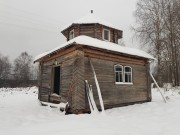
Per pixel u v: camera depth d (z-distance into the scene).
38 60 14.45
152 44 24.95
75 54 10.09
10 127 7.30
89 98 9.87
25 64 69.50
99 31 14.65
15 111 11.09
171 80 32.12
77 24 14.63
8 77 66.50
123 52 11.52
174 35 27.19
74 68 9.98
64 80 11.16
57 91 14.11
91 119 8.09
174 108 10.83
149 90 14.62
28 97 20.42
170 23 26.64
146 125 7.13
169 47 27.06
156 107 11.51
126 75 13.09
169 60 27.08
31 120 8.56
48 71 13.70
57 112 10.38
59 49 10.41
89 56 10.55
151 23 25.39
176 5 25.98
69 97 10.22
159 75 24.78
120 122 7.61
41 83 14.75
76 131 6.07
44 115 9.68
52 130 6.28
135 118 8.50
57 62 12.28
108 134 5.83
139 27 25.88
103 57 11.31
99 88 10.54
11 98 19.69
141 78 14.21
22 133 6.05
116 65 12.12
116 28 15.62
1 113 10.45
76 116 8.79
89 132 5.98
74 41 9.27
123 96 12.36
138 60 14.09
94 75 10.08
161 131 6.35
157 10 25.55
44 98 13.93
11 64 74.19
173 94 19.31
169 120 7.97
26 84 44.50
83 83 9.88
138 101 13.52
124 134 5.92
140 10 26.16
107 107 11.22
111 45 12.03
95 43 10.30
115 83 11.91
